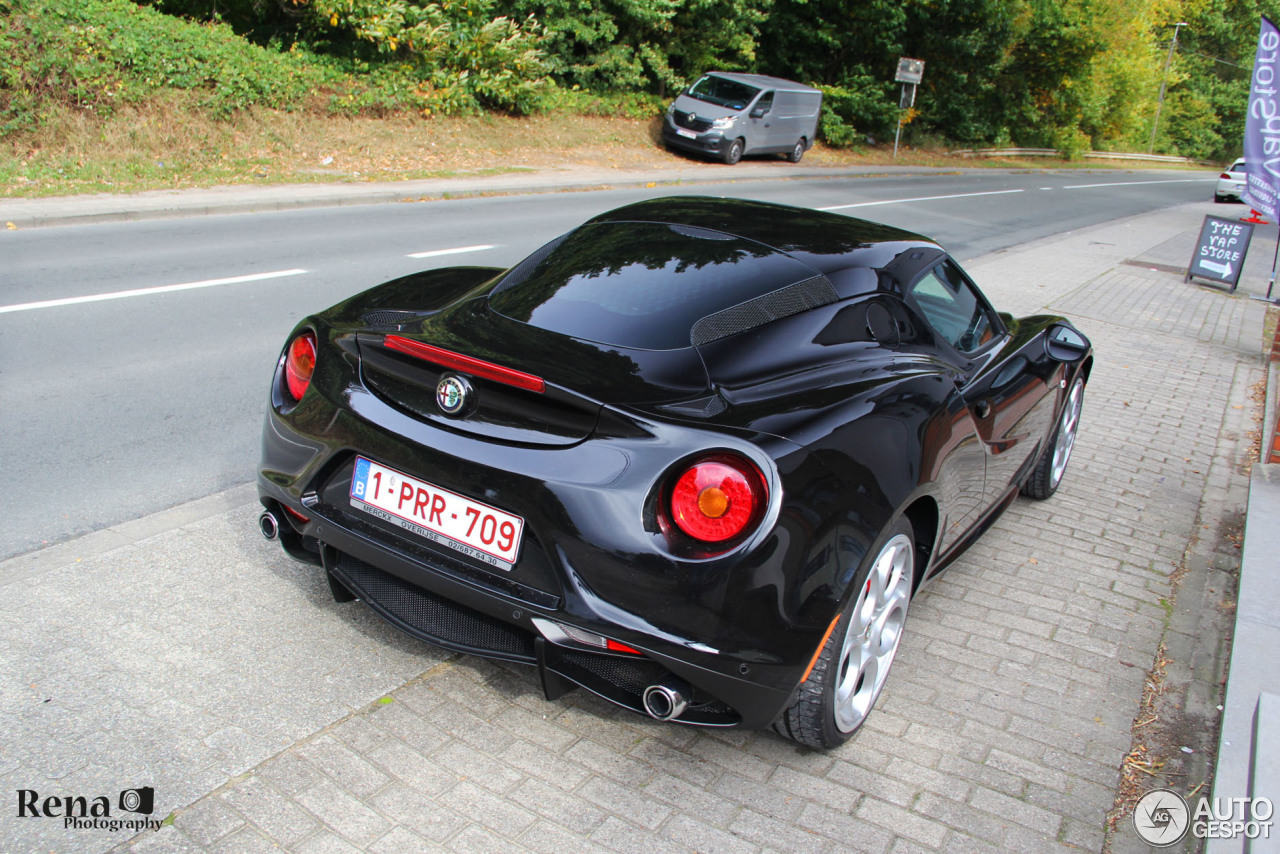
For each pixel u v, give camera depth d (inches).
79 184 448.5
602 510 85.4
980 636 130.6
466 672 110.6
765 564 84.0
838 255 119.1
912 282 125.1
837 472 90.1
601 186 658.2
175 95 536.7
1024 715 112.7
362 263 353.1
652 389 91.2
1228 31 2933.1
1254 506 165.8
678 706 86.9
